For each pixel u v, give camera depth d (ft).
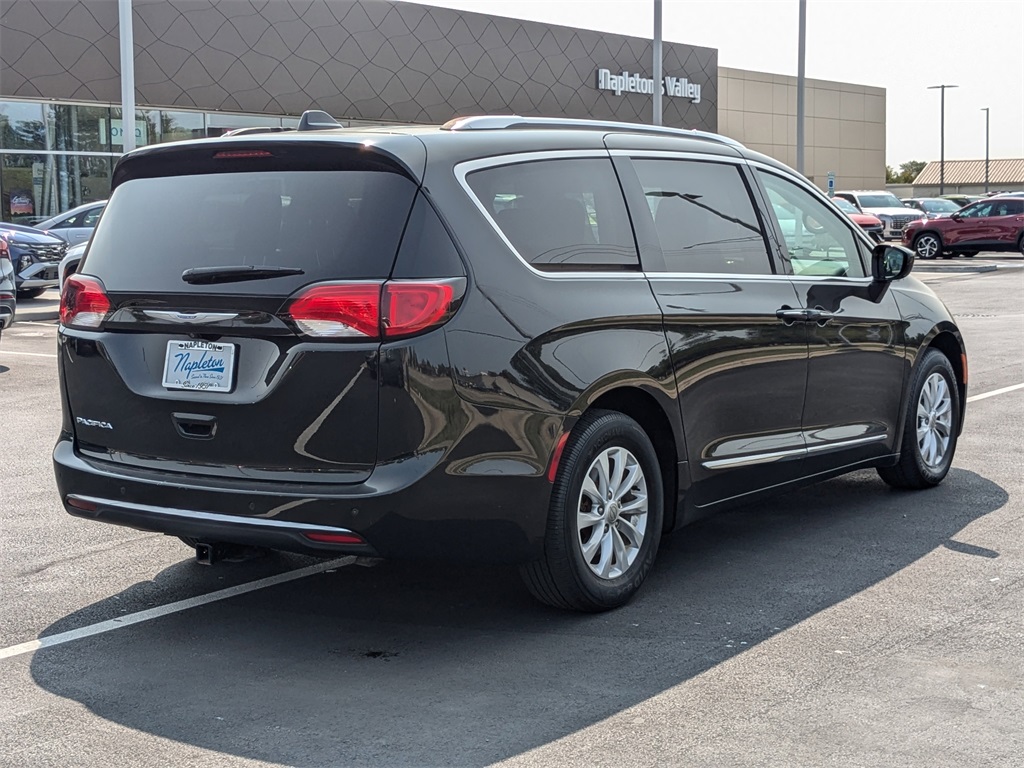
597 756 11.53
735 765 11.29
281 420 13.89
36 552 19.07
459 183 14.34
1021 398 33.30
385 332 13.53
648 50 140.46
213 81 101.76
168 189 15.28
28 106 92.53
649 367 15.89
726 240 17.98
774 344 18.15
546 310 14.64
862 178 210.79
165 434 14.74
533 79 128.47
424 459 13.61
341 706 12.87
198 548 17.21
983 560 18.11
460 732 12.14
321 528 13.67
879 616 15.58
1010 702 12.73
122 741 12.07
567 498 14.87
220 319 14.21
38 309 60.59
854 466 20.56
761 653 14.28
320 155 14.30
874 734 11.96
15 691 13.46
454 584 17.20
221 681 13.67
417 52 117.08
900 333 21.22
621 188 16.53
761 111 188.24
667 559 18.35
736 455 17.65
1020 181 398.62
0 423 30.14
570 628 15.26
